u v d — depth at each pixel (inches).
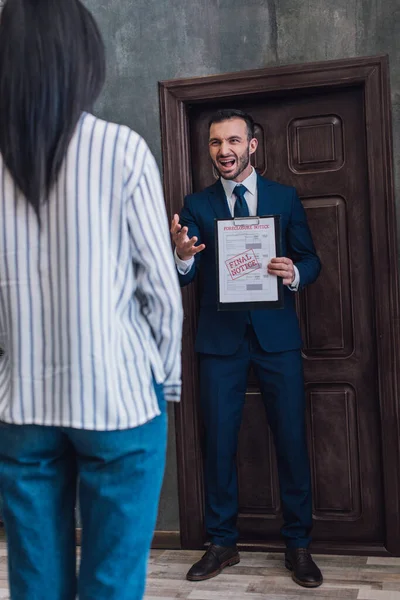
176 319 54.1
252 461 136.0
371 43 125.2
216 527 124.1
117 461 51.5
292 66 127.3
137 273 53.5
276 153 133.2
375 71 124.6
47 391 50.4
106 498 51.7
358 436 131.8
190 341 134.0
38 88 49.4
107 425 50.0
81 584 53.4
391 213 125.4
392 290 125.9
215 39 131.1
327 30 126.6
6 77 49.9
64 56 50.3
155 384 54.2
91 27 52.9
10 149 50.1
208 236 122.3
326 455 133.2
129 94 135.3
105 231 50.5
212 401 122.0
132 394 51.3
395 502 127.3
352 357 131.7
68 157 50.1
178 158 133.7
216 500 124.0
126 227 51.4
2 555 134.1
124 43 135.0
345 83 126.0
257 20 129.3
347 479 132.3
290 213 122.2
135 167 51.0
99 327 49.9
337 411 132.6
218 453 122.4
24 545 52.8
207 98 131.7
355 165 130.3
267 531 135.6
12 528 53.1
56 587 53.7
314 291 133.0
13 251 50.8
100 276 50.1
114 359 50.7
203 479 135.9
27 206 50.6
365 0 125.0
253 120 127.4
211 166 136.5
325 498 133.3
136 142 51.6
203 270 124.0
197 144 136.9
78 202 49.8
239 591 114.1
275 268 112.4
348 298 131.9
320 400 133.3
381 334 126.8
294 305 125.2
